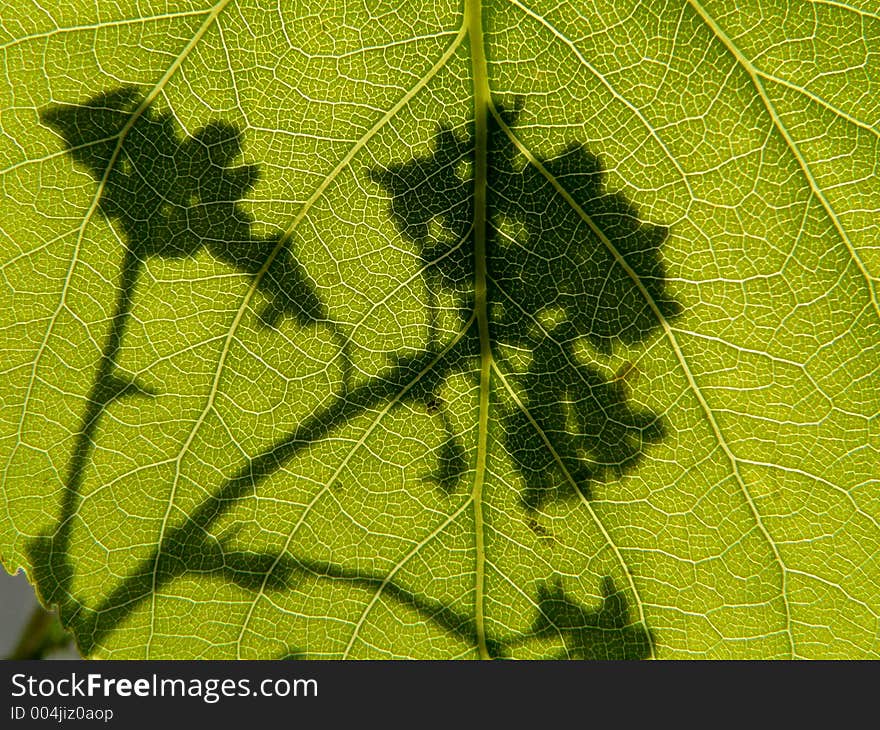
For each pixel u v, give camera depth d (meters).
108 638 0.35
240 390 0.35
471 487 0.35
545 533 0.35
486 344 0.35
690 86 0.34
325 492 0.35
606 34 0.34
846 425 0.35
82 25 0.34
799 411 0.35
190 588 0.35
